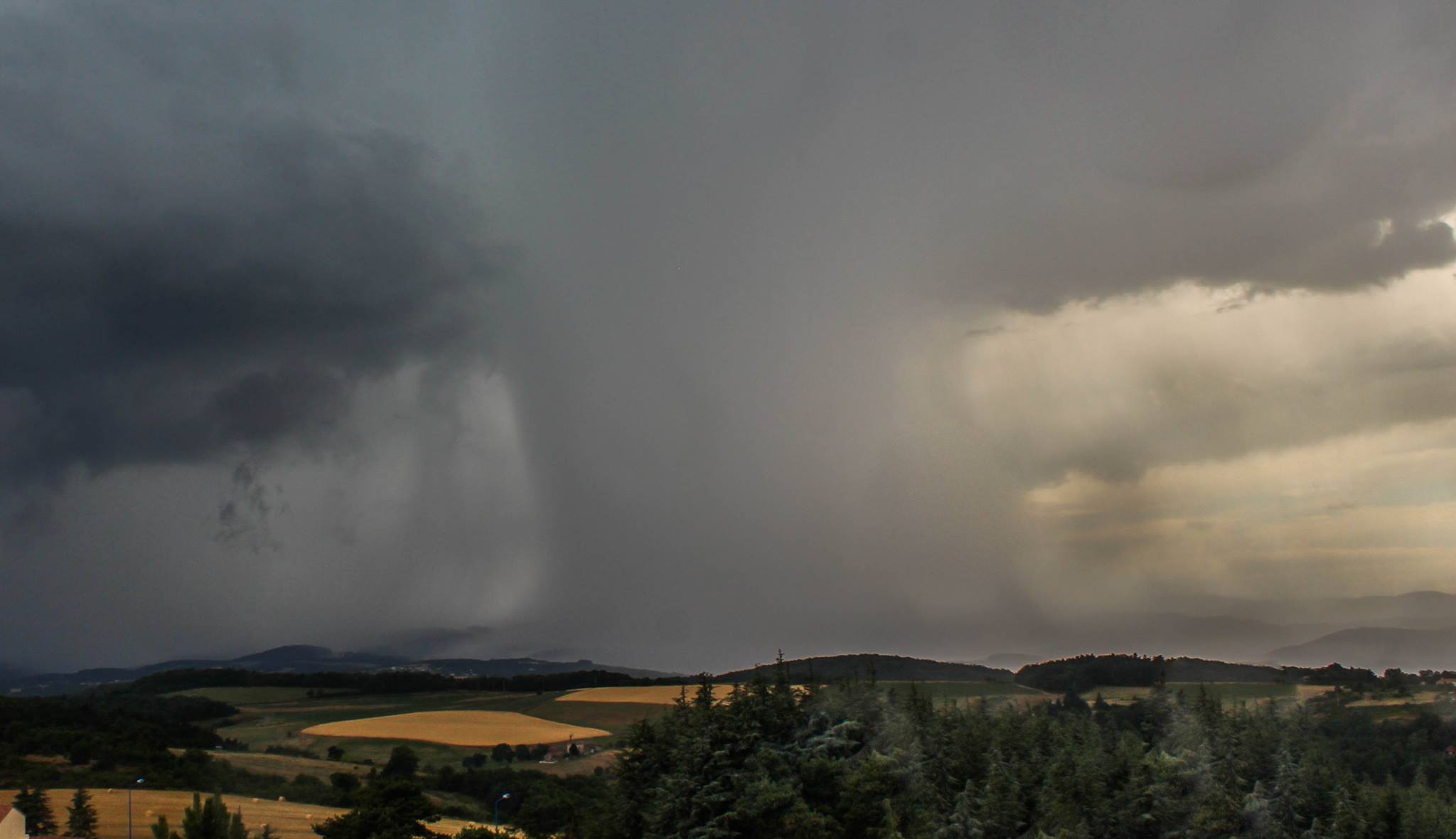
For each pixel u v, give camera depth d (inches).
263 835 3978.8
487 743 7672.2
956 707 4667.8
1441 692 6579.7
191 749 6505.9
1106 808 3565.5
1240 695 7273.6
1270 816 3427.7
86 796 4525.1
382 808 3710.6
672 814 3454.7
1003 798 3444.9
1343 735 5575.8
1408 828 3425.2
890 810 3243.1
